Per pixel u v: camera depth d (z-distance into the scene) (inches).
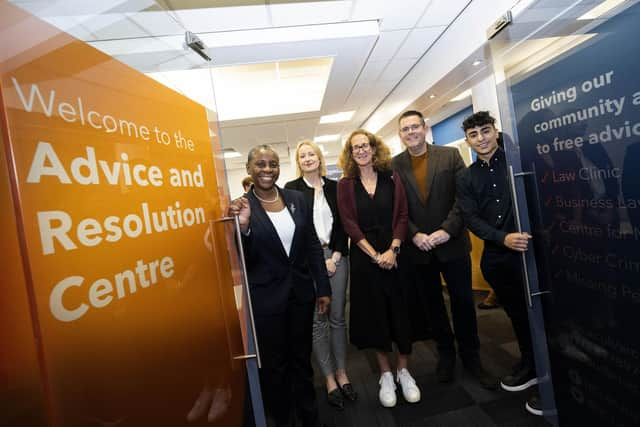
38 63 20.0
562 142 44.9
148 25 41.3
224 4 88.7
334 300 69.7
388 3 101.0
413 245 69.8
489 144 63.4
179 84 43.3
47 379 18.1
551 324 53.4
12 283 18.2
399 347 64.8
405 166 73.4
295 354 54.1
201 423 32.9
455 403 64.5
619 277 40.3
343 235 70.4
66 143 21.3
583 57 39.7
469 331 70.8
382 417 63.0
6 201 17.9
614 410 43.6
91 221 22.4
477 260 125.1
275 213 54.5
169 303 30.0
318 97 188.2
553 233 50.1
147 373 26.1
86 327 21.0
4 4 18.4
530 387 65.3
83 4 29.5
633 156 36.0
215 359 37.6
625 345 40.8
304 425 55.6
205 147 41.4
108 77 25.9
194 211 36.4
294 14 98.7
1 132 17.7
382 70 152.6
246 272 46.7
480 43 109.0
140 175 28.3
